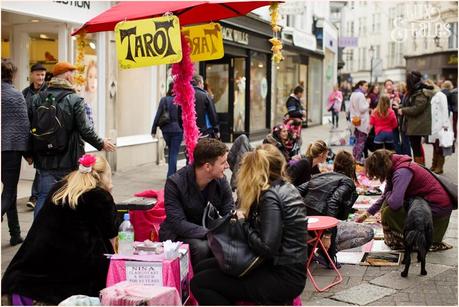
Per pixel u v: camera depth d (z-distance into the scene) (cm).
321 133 2288
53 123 632
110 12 618
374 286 566
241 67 1880
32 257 470
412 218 595
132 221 592
